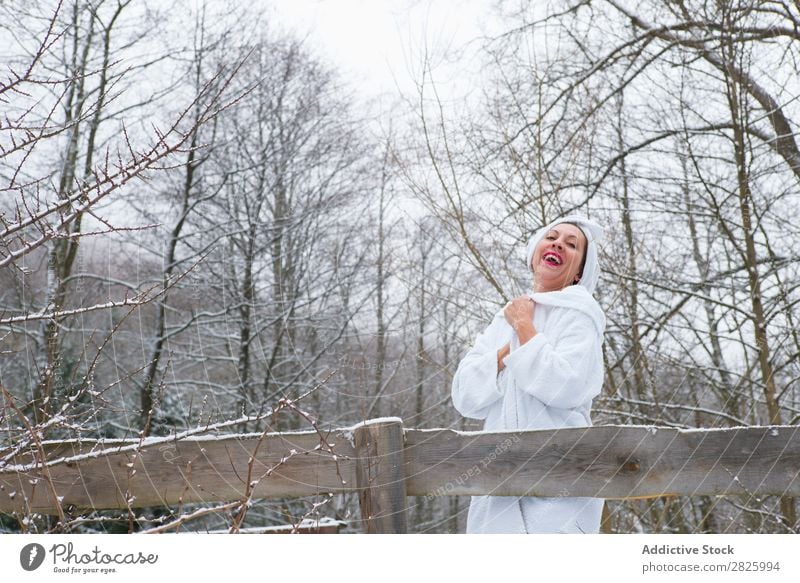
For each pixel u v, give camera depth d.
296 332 10.38
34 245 2.24
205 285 9.22
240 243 10.34
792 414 6.79
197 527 5.18
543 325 2.97
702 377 7.14
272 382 9.55
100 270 8.42
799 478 2.53
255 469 2.59
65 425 2.53
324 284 10.23
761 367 6.32
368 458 2.55
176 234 9.56
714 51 7.21
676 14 7.71
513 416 2.81
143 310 8.65
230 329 10.01
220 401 9.19
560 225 3.28
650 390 7.00
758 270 7.33
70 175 7.20
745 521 6.12
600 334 2.93
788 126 6.96
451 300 7.03
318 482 2.57
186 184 9.48
